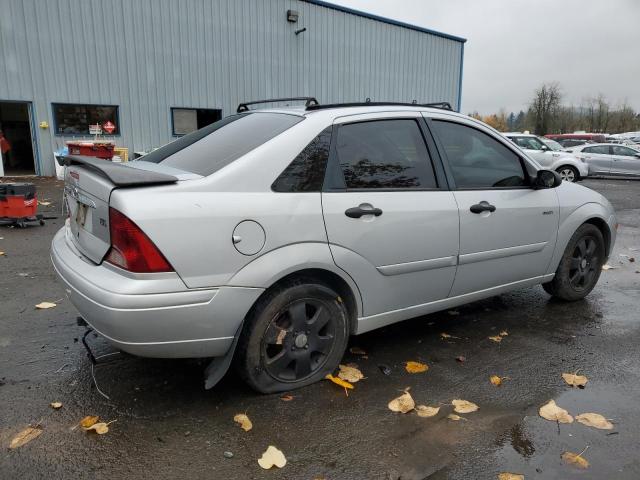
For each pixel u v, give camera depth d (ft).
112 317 7.56
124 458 7.51
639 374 10.60
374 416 8.79
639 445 8.13
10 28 45.37
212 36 55.57
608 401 9.47
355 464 7.53
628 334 12.81
